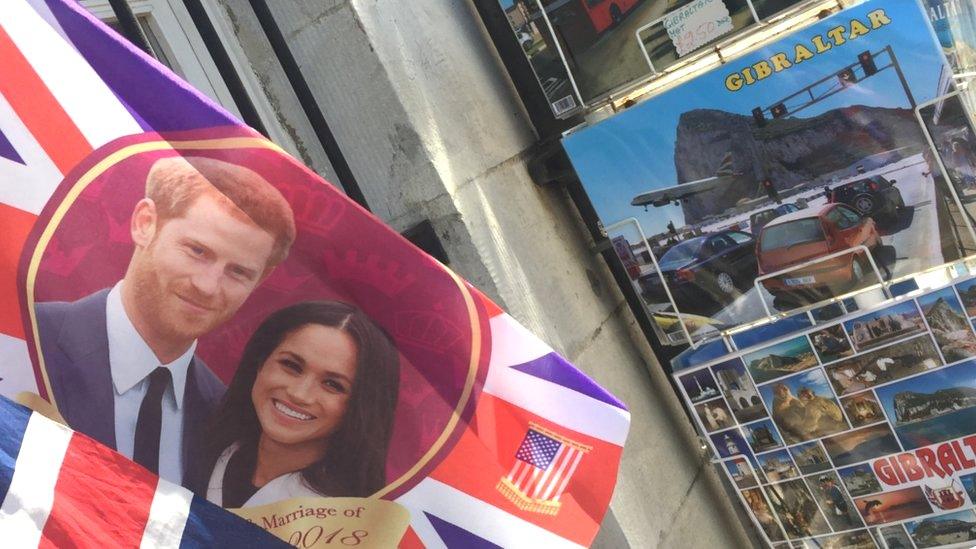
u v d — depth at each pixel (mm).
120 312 1989
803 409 3303
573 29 3344
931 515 3246
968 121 2990
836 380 3242
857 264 3168
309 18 3199
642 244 3365
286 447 2150
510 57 3664
